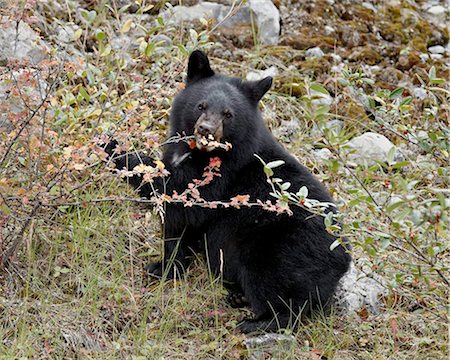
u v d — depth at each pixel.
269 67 14.70
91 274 9.91
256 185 10.59
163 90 10.54
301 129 13.53
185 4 15.26
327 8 16.02
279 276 9.98
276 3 15.84
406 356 9.47
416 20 16.47
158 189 10.59
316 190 10.66
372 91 14.75
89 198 10.48
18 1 10.27
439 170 9.98
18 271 9.83
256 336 9.75
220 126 10.29
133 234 10.96
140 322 9.57
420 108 14.34
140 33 14.18
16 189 9.70
